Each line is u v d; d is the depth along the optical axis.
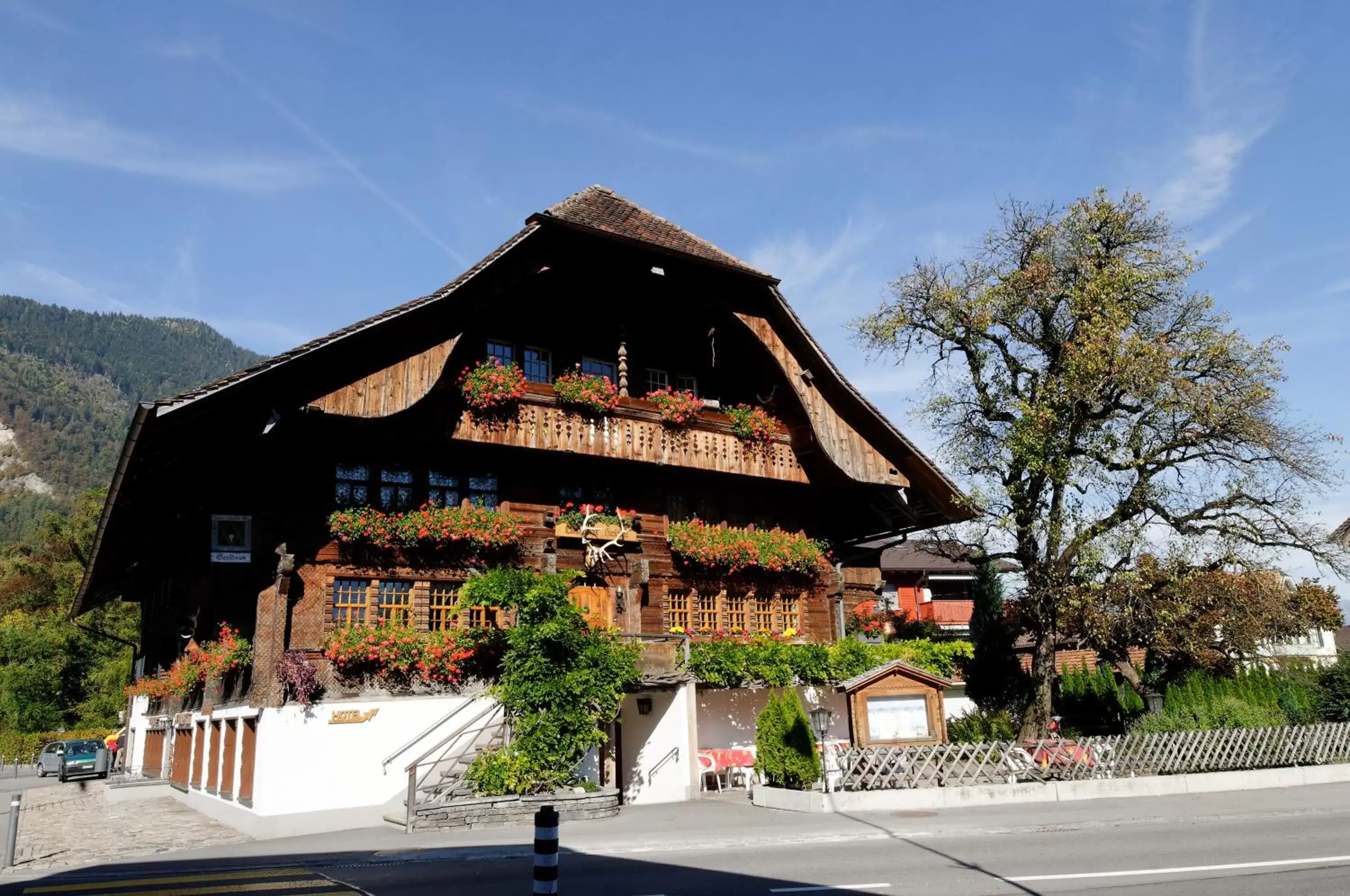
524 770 16.70
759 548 23.52
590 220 22.03
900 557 47.03
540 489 21.42
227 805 18.73
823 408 24.23
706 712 22.22
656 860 11.71
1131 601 22.61
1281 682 27.25
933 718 17.75
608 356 23.42
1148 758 17.95
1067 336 22.19
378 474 19.42
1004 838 12.81
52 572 67.81
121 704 54.31
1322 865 10.34
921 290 23.48
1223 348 20.72
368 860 12.57
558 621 17.58
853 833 13.20
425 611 19.14
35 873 12.80
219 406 16.94
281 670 17.02
